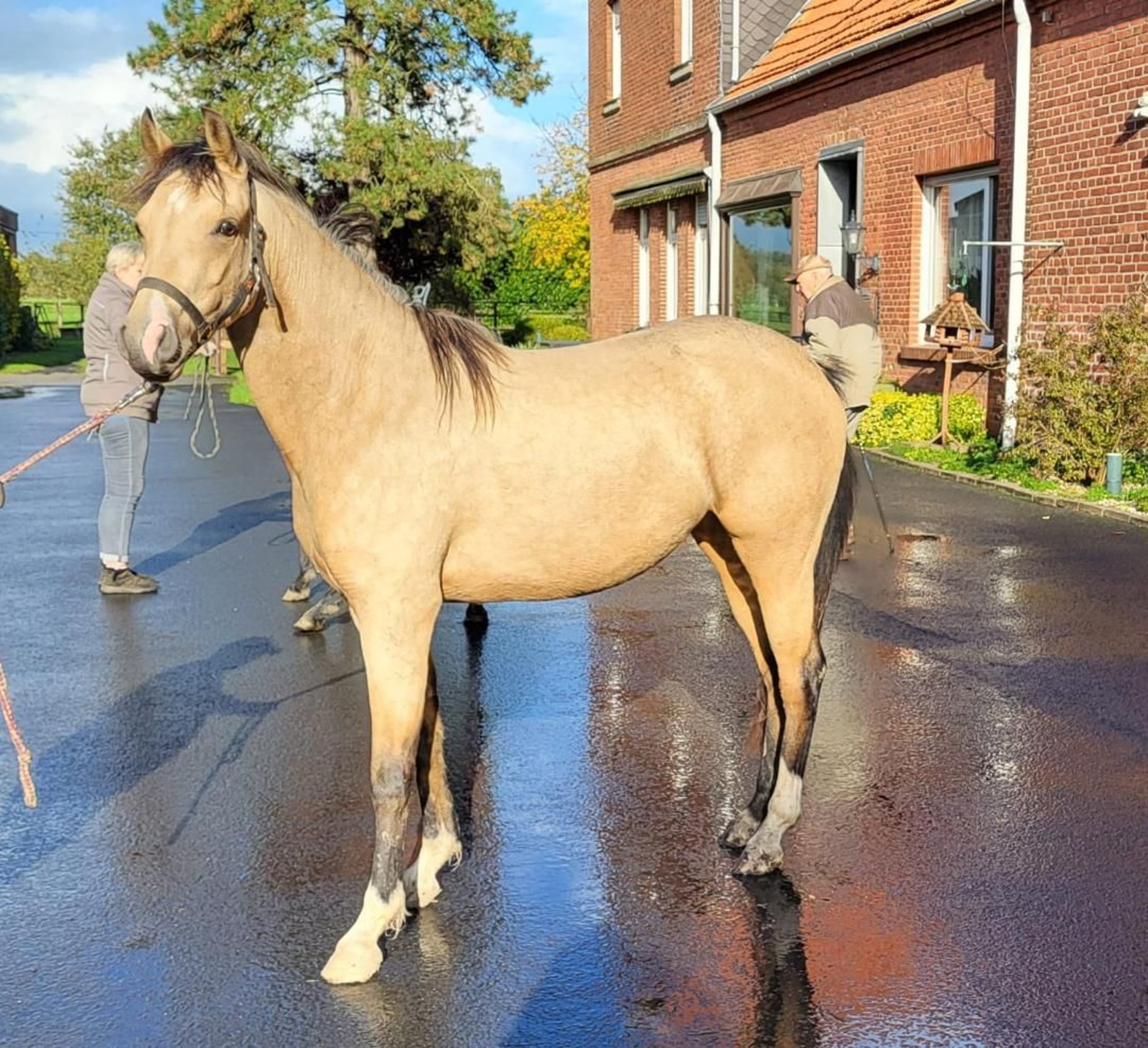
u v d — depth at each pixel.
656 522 3.80
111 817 4.59
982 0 12.34
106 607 7.73
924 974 3.42
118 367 7.84
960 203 13.77
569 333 42.50
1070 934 3.62
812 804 4.60
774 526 3.96
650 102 22.05
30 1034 3.22
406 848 4.29
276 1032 3.22
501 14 24.25
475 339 3.70
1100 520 9.70
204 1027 3.25
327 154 23.84
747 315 18.91
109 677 6.32
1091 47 11.09
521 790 4.82
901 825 4.40
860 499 10.69
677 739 5.38
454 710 5.79
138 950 3.63
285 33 23.00
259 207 3.32
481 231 25.73
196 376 4.18
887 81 14.64
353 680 6.23
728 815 4.57
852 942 3.61
